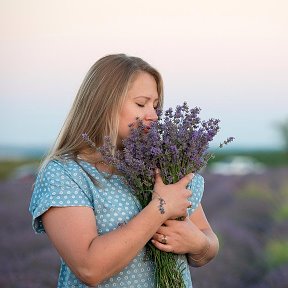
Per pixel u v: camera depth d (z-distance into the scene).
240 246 9.51
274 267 8.98
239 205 15.46
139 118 3.03
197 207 3.29
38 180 3.01
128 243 2.77
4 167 27.92
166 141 2.98
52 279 7.48
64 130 3.11
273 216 14.55
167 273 2.97
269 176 25.19
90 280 2.76
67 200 2.89
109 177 3.00
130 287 2.94
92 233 2.84
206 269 8.16
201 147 3.01
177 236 2.95
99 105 3.03
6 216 11.75
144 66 3.09
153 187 2.98
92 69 3.10
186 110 3.03
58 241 2.85
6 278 7.36
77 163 3.00
